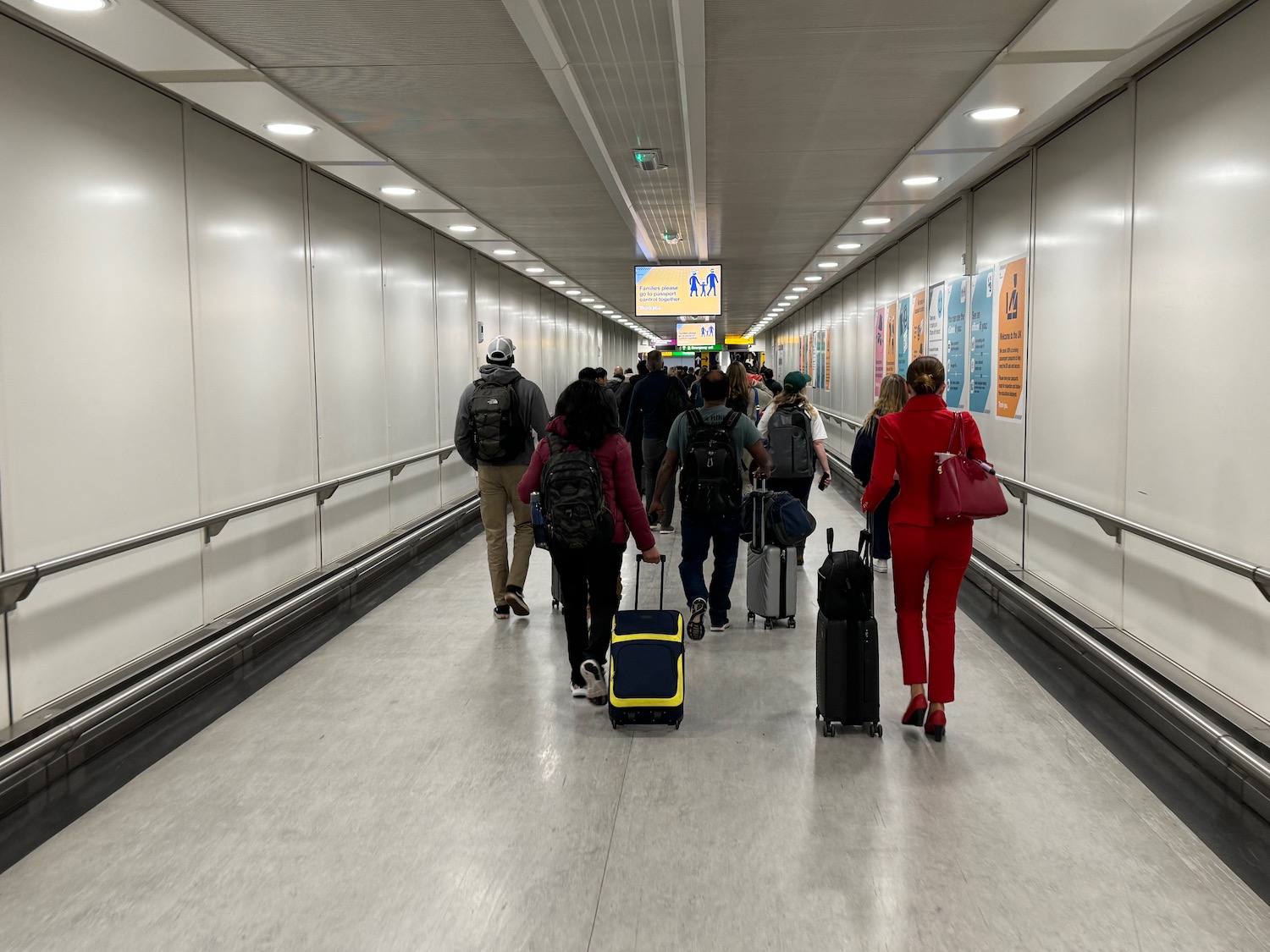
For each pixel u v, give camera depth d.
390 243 8.18
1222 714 3.46
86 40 3.69
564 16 3.66
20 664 3.52
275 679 4.84
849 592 3.92
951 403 7.99
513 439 5.81
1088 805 3.30
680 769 3.66
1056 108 4.89
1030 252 6.01
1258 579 3.02
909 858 2.94
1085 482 5.08
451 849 3.04
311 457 6.36
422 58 4.09
